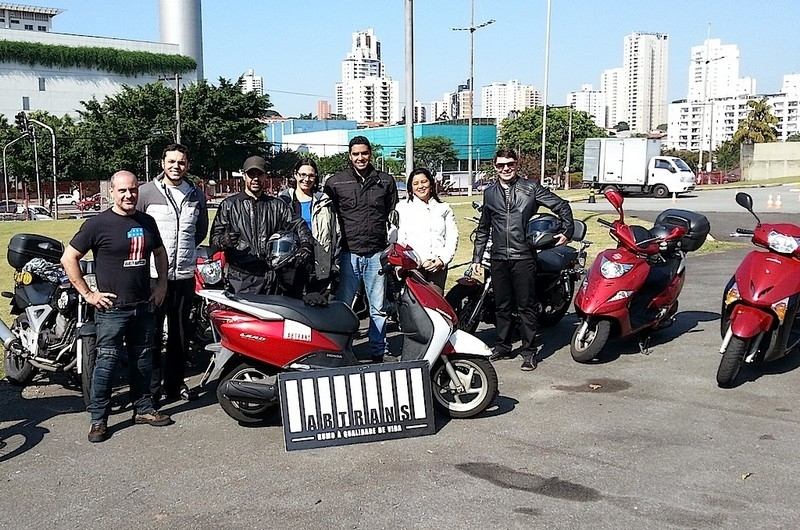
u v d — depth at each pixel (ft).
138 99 208.95
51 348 20.85
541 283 27.61
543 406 19.94
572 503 14.23
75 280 17.44
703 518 13.61
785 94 494.18
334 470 15.96
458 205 88.43
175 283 20.34
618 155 124.98
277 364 18.24
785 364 23.67
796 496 14.51
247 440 17.78
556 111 284.20
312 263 21.36
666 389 21.34
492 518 13.66
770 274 20.98
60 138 215.31
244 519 13.78
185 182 20.85
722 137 463.83
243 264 20.88
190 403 20.61
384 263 19.34
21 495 14.90
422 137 298.35
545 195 23.24
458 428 18.37
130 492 14.98
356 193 23.26
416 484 15.16
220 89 214.28
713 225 65.05
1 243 63.00
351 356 18.85
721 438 17.54
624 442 17.33
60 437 18.04
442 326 18.61
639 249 23.68
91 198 188.96
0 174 211.00
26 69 292.81
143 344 18.62
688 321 29.63
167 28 329.31
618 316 23.24
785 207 87.86
